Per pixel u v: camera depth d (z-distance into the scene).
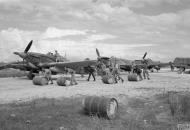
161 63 59.62
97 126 9.32
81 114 10.93
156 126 9.77
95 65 31.22
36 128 8.86
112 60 28.64
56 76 40.56
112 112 10.38
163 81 29.17
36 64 32.34
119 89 20.56
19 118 9.96
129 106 13.20
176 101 11.53
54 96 16.48
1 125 8.95
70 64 30.58
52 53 34.38
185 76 39.94
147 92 18.31
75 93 18.09
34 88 21.98
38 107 12.16
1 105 12.76
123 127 9.38
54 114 10.84
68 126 9.27
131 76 29.27
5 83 27.42
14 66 34.72
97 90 19.95
